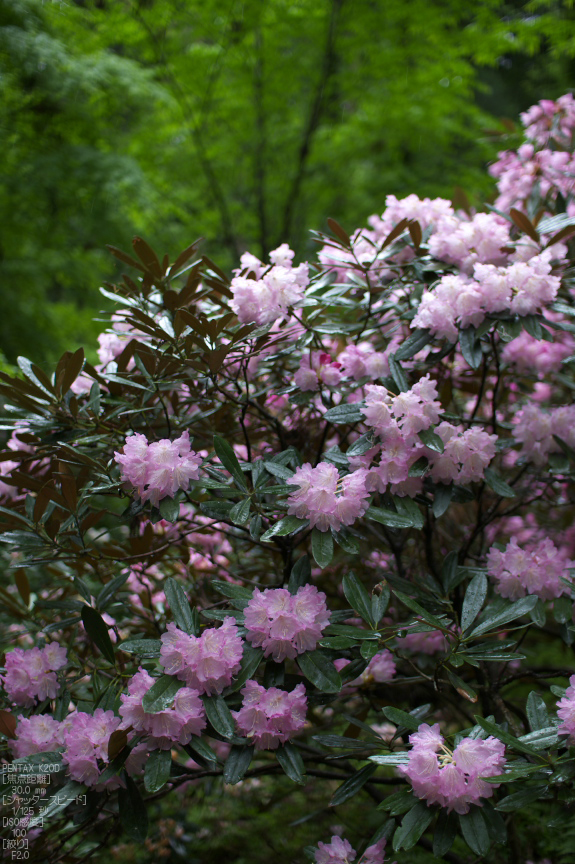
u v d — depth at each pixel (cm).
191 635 116
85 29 488
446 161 558
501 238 157
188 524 199
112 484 127
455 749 108
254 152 552
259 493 126
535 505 219
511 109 743
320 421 180
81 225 568
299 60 529
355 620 185
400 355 148
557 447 163
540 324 146
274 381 183
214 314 169
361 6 495
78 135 532
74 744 115
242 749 116
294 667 174
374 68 514
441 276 163
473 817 108
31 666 132
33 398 149
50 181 502
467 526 206
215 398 160
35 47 458
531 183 231
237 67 514
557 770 106
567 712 110
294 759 116
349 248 163
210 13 491
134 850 199
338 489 125
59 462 139
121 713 113
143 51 521
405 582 138
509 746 110
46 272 579
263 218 563
